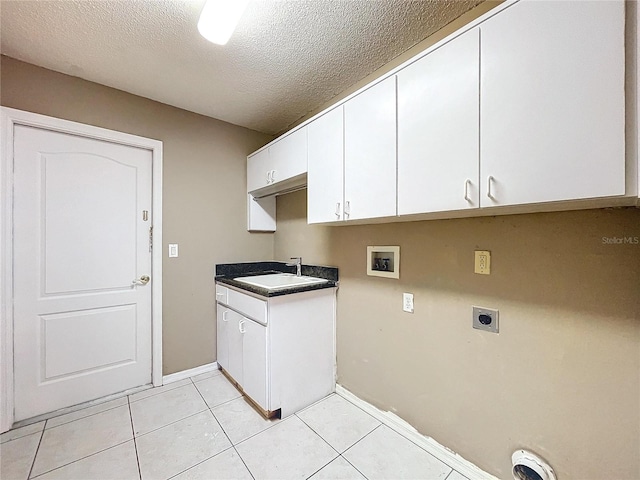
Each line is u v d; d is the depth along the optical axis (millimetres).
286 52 1659
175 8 1335
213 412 1877
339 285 2137
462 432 1421
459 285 1440
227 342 2318
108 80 1953
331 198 1712
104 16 1379
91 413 1862
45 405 1829
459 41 1092
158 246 2232
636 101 743
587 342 1067
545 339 1165
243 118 2566
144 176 2219
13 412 1720
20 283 1753
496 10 984
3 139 1669
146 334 2225
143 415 1841
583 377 1077
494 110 992
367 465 1442
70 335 1922
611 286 1019
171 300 2303
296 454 1508
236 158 2701
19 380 1749
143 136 2170
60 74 1854
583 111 812
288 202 2750
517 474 1223
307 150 1918
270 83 1991
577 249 1090
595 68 790
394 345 1745
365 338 1931
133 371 2166
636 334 973
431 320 1556
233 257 2678
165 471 1390
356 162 1549
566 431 1114
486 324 1335
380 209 1416
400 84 1319
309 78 1935
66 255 1907
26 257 1772
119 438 1621
